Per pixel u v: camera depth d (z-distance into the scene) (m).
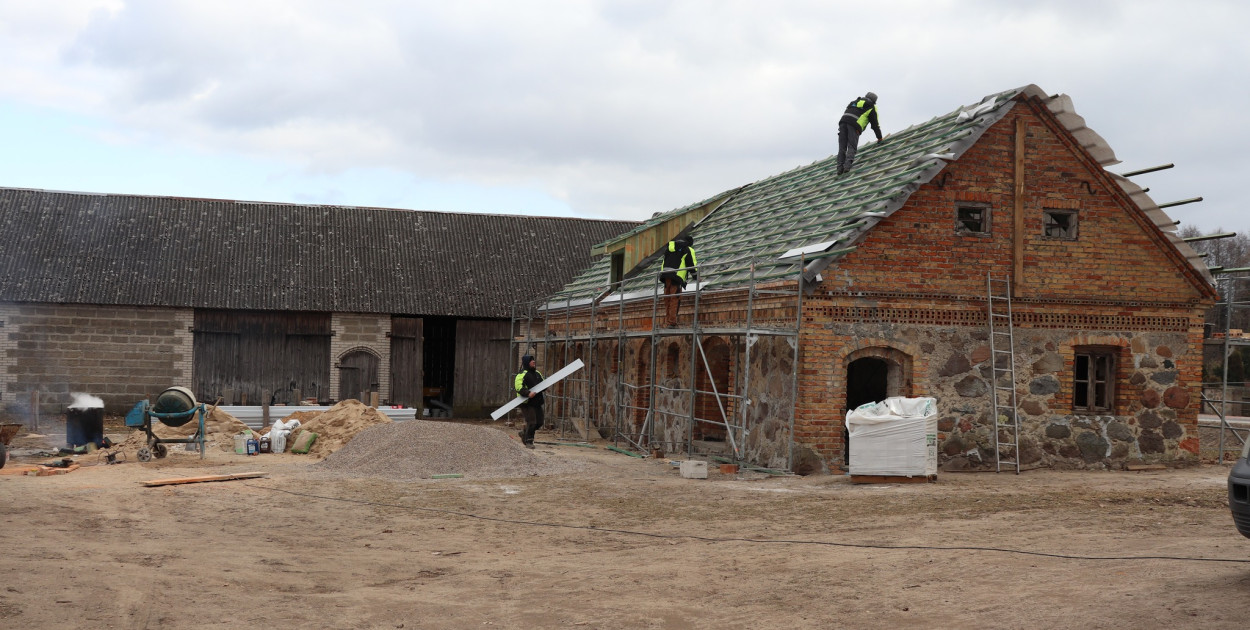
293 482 16.80
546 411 32.72
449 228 38.41
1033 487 15.93
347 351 33.47
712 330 19.28
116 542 11.49
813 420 17.62
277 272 33.88
